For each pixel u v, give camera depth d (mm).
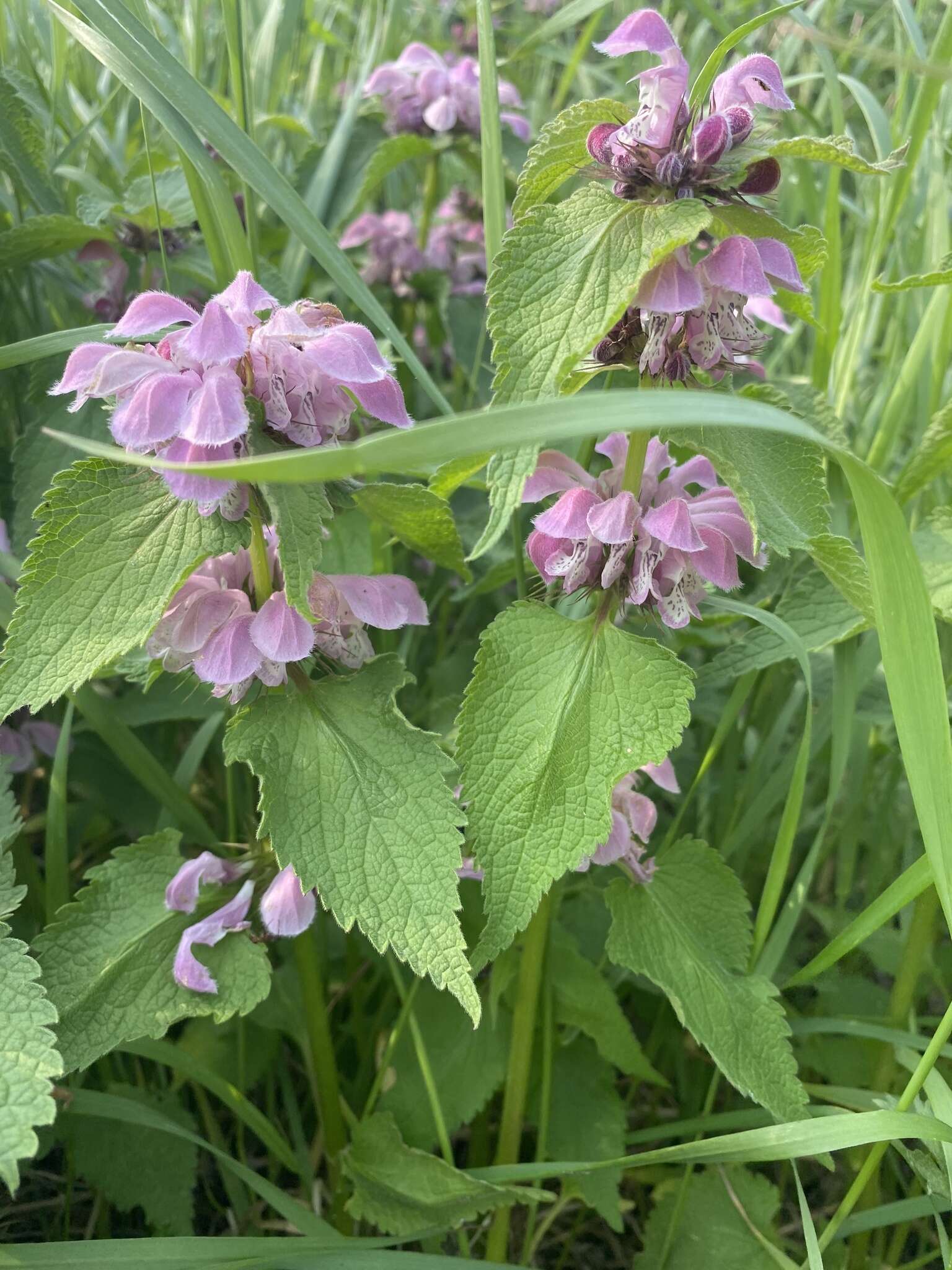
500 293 135
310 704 159
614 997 204
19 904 153
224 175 280
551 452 170
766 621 185
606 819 150
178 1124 192
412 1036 211
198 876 171
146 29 180
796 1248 208
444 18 459
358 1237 193
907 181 228
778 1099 162
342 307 326
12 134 254
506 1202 182
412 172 436
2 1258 140
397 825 149
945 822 137
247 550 165
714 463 147
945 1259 162
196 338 128
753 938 197
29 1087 128
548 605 172
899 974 207
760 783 240
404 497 156
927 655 131
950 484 246
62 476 139
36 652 135
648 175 144
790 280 144
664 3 324
